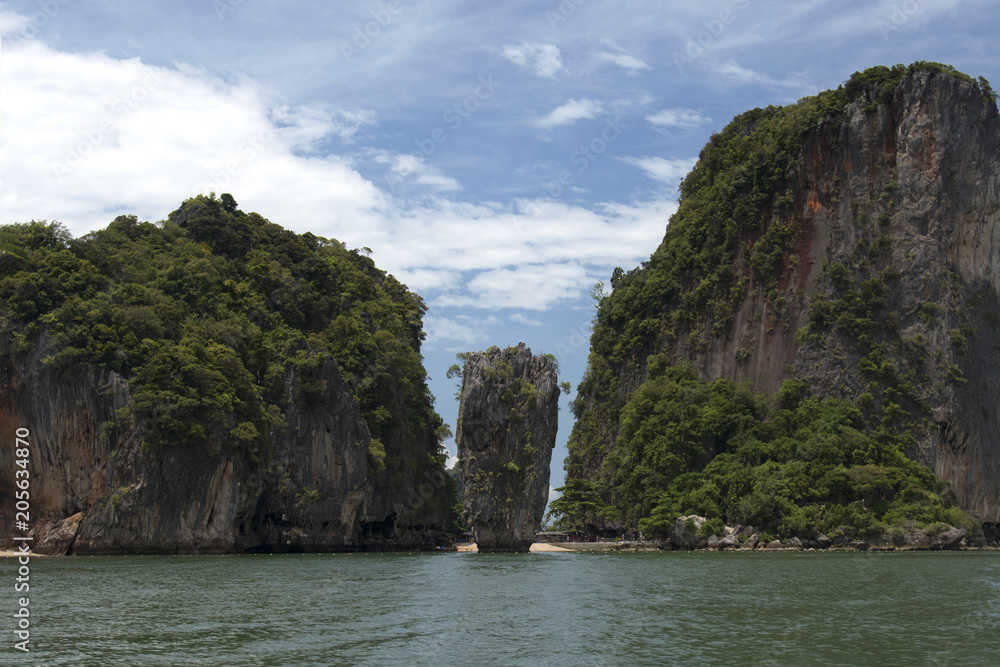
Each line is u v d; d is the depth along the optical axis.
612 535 151.88
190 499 100.38
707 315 164.62
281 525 115.31
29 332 102.56
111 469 98.69
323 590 56.19
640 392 155.62
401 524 134.38
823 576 67.75
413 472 136.88
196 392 101.31
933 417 134.25
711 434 142.75
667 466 138.75
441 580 63.88
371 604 48.94
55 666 32.62
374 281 171.12
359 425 122.81
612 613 45.75
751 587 58.91
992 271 146.88
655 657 34.56
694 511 129.38
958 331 138.75
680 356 166.12
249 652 35.06
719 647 36.50
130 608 46.78
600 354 182.12
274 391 118.69
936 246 143.12
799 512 121.00
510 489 100.62
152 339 107.19
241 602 49.56
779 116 173.88
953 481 133.50
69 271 111.31
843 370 142.88
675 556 102.06
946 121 146.38
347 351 132.38
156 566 77.56
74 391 100.75
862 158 153.25
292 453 116.81
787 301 155.12
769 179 163.12
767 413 146.75
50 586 57.72
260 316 131.12
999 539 135.00
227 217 149.38
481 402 100.38
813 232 155.62
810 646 36.78
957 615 45.09
